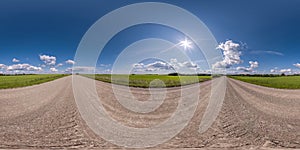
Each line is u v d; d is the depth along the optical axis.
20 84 29.39
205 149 6.21
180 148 6.30
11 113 10.47
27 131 7.65
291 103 14.47
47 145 6.34
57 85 27.91
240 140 7.06
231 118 10.03
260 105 13.47
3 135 7.14
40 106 12.41
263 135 7.59
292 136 7.49
